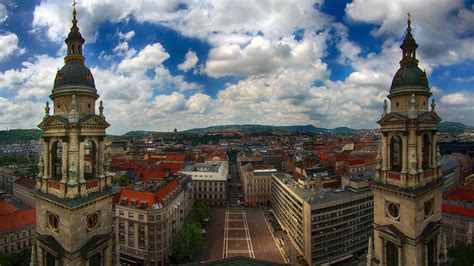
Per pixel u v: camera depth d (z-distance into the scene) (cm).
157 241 12088
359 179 14275
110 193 4369
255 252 13650
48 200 4075
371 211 13462
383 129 4675
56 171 4397
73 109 3959
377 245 4762
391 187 4469
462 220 12325
